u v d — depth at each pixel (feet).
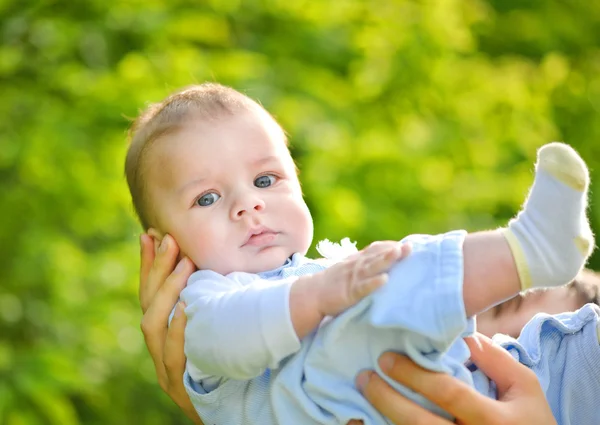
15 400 18.13
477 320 10.69
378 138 23.11
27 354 19.44
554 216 7.78
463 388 8.44
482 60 27.96
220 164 9.57
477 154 24.86
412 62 24.73
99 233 23.25
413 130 24.34
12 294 22.54
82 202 21.91
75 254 22.11
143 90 21.33
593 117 29.71
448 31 25.61
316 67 24.72
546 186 7.82
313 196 21.12
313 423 8.64
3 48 22.88
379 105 24.73
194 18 22.94
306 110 22.56
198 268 9.88
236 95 10.17
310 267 9.32
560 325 9.57
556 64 28.40
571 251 7.80
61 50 22.68
